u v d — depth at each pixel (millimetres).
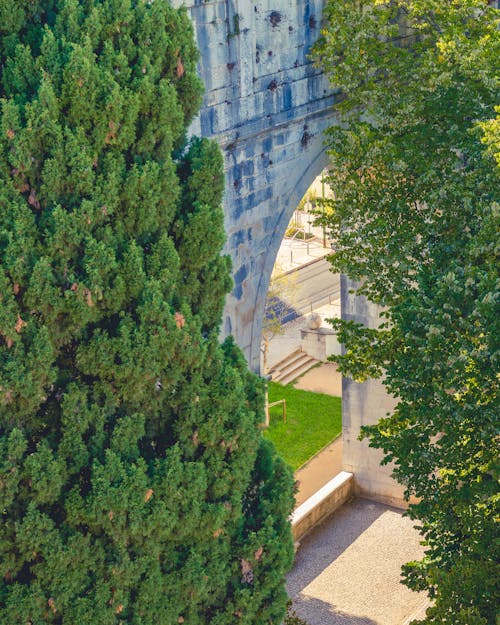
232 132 23766
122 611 16906
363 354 24703
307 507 34625
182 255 17797
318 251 69250
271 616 19109
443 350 20359
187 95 17938
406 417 20797
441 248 23250
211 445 17719
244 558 18469
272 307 57000
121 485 16047
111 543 16594
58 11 16297
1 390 15227
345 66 26125
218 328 18750
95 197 15906
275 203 26188
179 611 17516
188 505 17000
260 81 24406
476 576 19359
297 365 49250
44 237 15656
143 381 16625
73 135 15641
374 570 32375
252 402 19359
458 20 27078
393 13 27094
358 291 25391
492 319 19969
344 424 36094
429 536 21125
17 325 15320
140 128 16844
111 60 16234
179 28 17500
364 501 36438
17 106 15195
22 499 16016
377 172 25781
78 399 16391
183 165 18188
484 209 22000
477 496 19938
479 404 20406
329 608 30484
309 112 26344
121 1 16422
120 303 16406
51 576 16031
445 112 24906
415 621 20250
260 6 23891
